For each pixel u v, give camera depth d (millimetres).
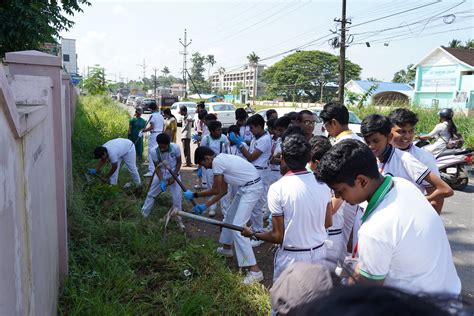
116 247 4129
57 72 3283
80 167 7457
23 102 2623
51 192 2914
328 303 702
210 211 5645
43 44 8906
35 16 7637
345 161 1613
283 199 2646
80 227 4355
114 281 3434
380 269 1549
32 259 1887
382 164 2730
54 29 8398
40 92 2674
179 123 18375
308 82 66062
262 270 4098
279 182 2709
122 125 13680
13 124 1443
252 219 4871
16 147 1590
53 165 3145
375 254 1546
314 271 938
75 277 3428
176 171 5176
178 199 5234
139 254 4035
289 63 68188
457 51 26438
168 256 4035
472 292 3639
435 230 1582
